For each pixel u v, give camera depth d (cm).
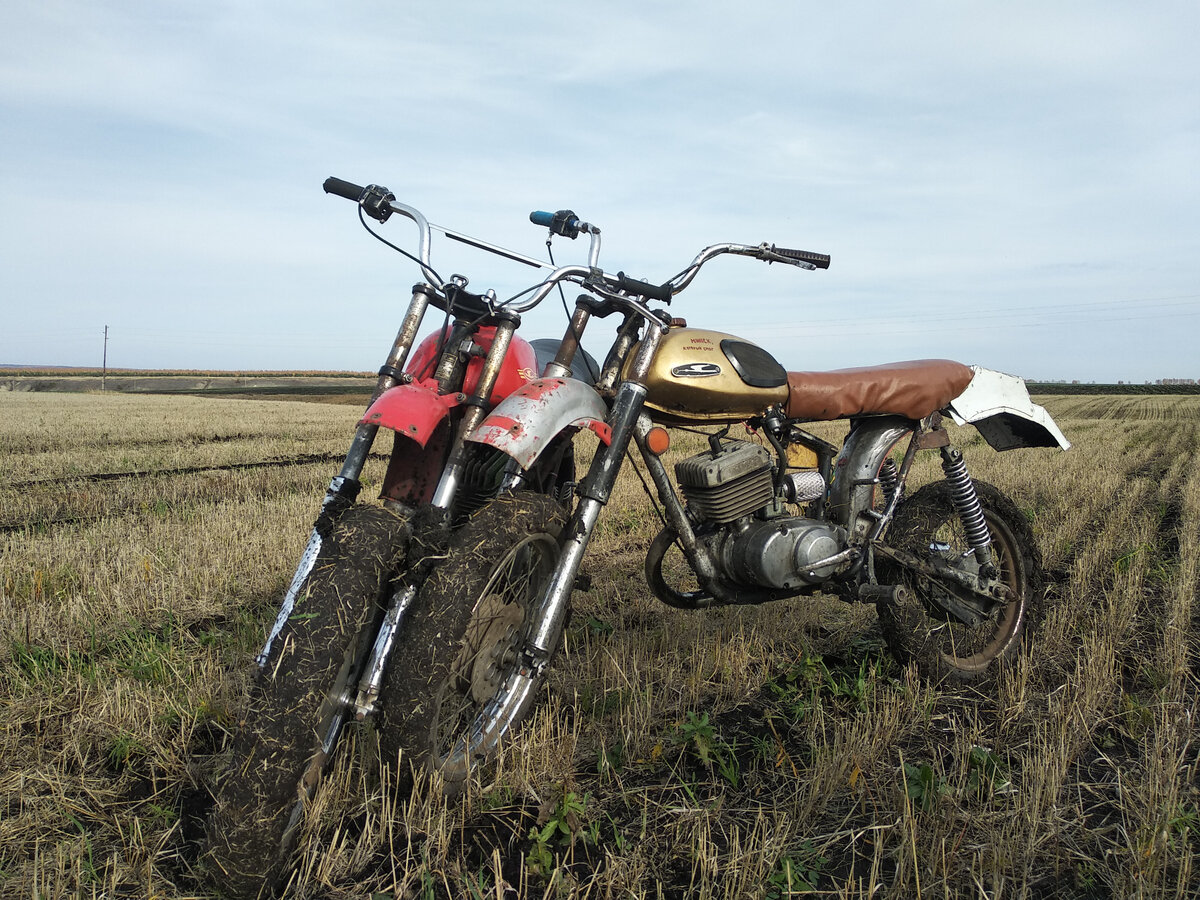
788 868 221
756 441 378
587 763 294
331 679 222
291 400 4712
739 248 345
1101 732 328
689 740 300
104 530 689
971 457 1226
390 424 254
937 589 380
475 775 267
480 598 249
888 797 273
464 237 296
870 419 379
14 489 955
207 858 213
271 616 458
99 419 2330
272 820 212
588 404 292
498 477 297
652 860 239
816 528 339
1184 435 1991
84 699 337
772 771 289
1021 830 251
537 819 254
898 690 348
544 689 351
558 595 281
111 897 217
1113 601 468
